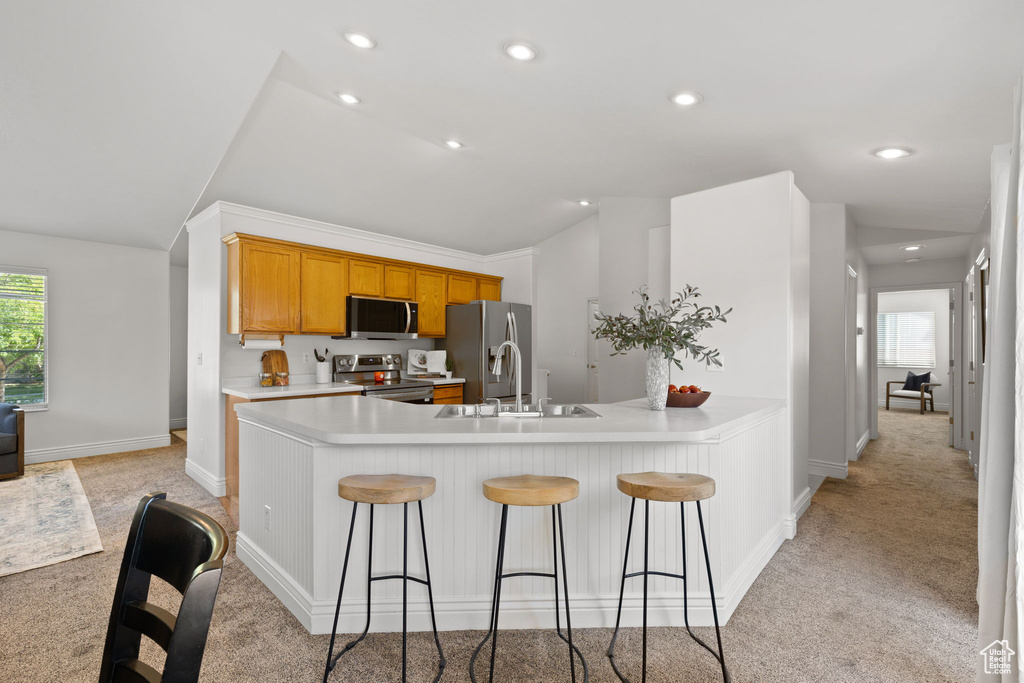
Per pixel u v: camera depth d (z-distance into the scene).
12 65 2.81
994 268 1.93
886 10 1.74
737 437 2.51
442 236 6.83
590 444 2.24
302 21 2.41
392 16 2.16
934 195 3.91
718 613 2.23
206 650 2.03
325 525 2.19
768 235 3.34
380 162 4.83
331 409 2.84
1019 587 1.50
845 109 2.53
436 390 5.27
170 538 0.83
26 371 5.03
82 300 5.33
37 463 5.06
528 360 5.95
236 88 3.17
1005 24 1.75
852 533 3.31
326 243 4.96
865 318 6.44
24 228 4.84
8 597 2.46
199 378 4.62
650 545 2.25
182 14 2.59
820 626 2.21
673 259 3.72
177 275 7.17
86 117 3.26
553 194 5.14
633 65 2.32
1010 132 2.66
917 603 2.40
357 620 2.17
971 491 4.25
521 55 2.33
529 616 2.20
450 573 2.21
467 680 1.84
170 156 3.76
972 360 5.11
